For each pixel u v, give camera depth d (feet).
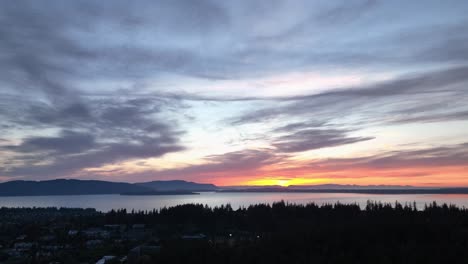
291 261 216.33
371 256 207.62
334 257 212.84
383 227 239.71
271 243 242.17
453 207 333.21
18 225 499.10
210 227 399.85
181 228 402.31
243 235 342.44
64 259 286.46
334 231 242.17
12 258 296.10
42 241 373.40
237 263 225.15
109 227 449.48
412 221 249.14
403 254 204.64
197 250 243.40
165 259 241.55
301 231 255.91
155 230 408.67
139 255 269.64
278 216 406.00
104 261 264.93
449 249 204.03
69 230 442.50
